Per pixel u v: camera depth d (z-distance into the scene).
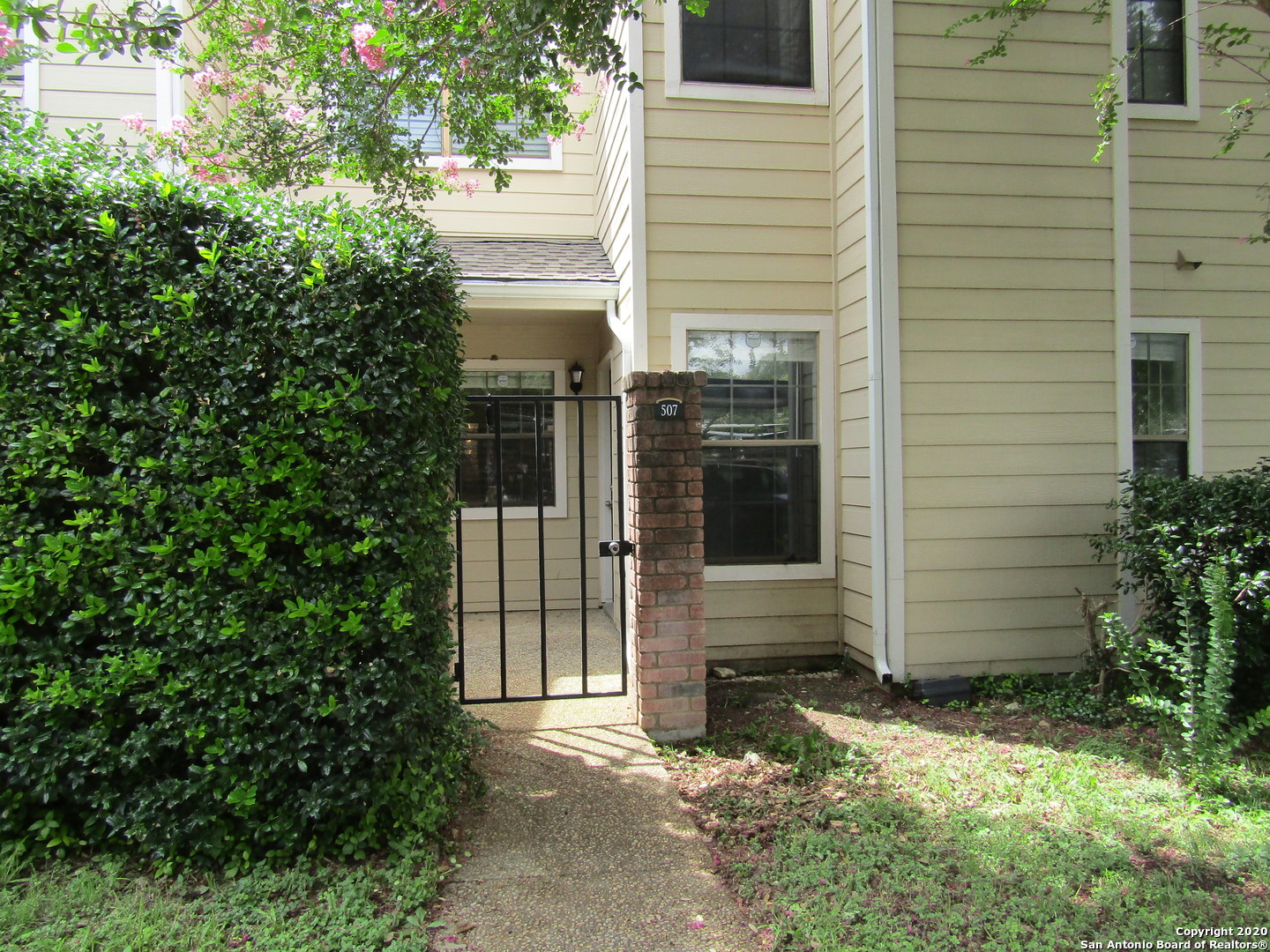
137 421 2.68
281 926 2.35
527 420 7.44
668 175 5.43
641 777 3.54
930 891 2.60
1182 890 2.63
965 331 4.95
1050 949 2.29
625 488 4.29
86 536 2.65
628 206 5.53
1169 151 5.64
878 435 4.90
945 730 4.25
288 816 2.73
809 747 3.85
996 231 4.98
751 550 5.57
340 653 2.74
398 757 2.86
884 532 4.89
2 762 2.59
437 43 4.58
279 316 2.74
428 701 3.04
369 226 2.94
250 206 2.84
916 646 4.91
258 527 2.68
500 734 4.00
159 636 2.71
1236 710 4.10
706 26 5.52
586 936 2.42
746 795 3.37
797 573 5.55
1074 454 5.04
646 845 2.97
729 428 5.56
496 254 6.57
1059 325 5.04
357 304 2.82
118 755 2.65
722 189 5.48
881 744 4.01
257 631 2.68
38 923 2.32
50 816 2.65
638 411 3.93
